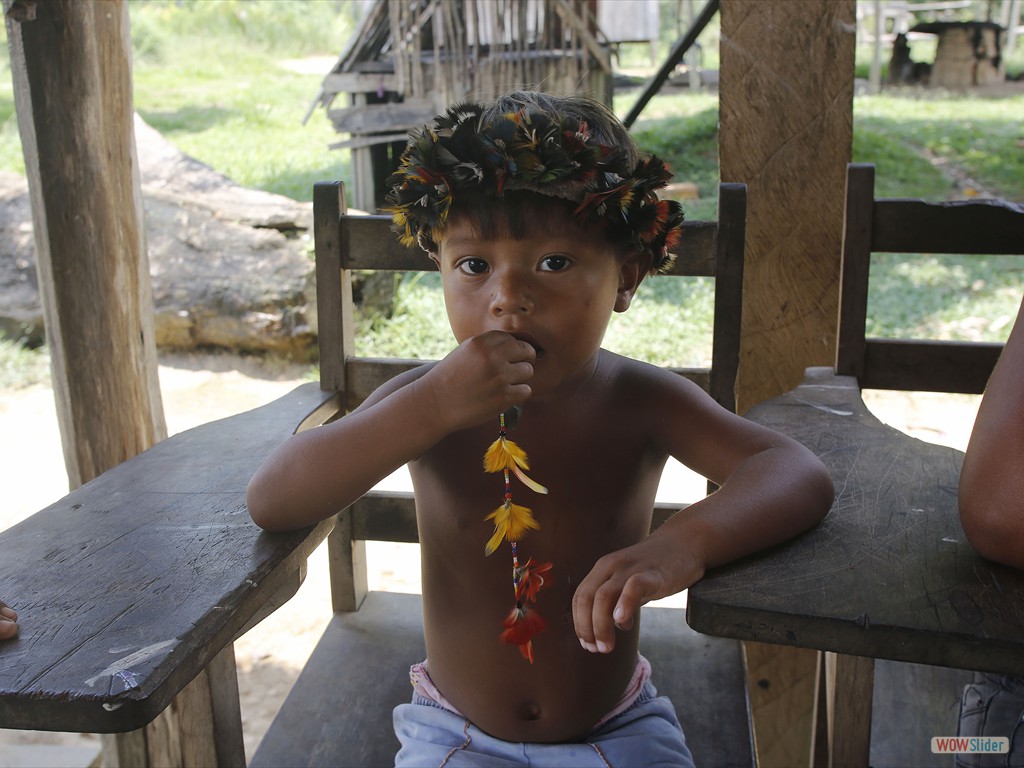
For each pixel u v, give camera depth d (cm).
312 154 963
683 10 1159
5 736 257
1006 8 1367
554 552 130
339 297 167
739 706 151
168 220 573
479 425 129
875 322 536
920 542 104
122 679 85
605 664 134
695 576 98
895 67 1234
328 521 122
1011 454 96
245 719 279
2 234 591
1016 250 162
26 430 474
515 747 132
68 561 107
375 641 171
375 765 144
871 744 171
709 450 125
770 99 204
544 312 112
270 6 1495
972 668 88
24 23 192
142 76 1335
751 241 209
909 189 755
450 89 742
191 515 118
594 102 134
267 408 158
